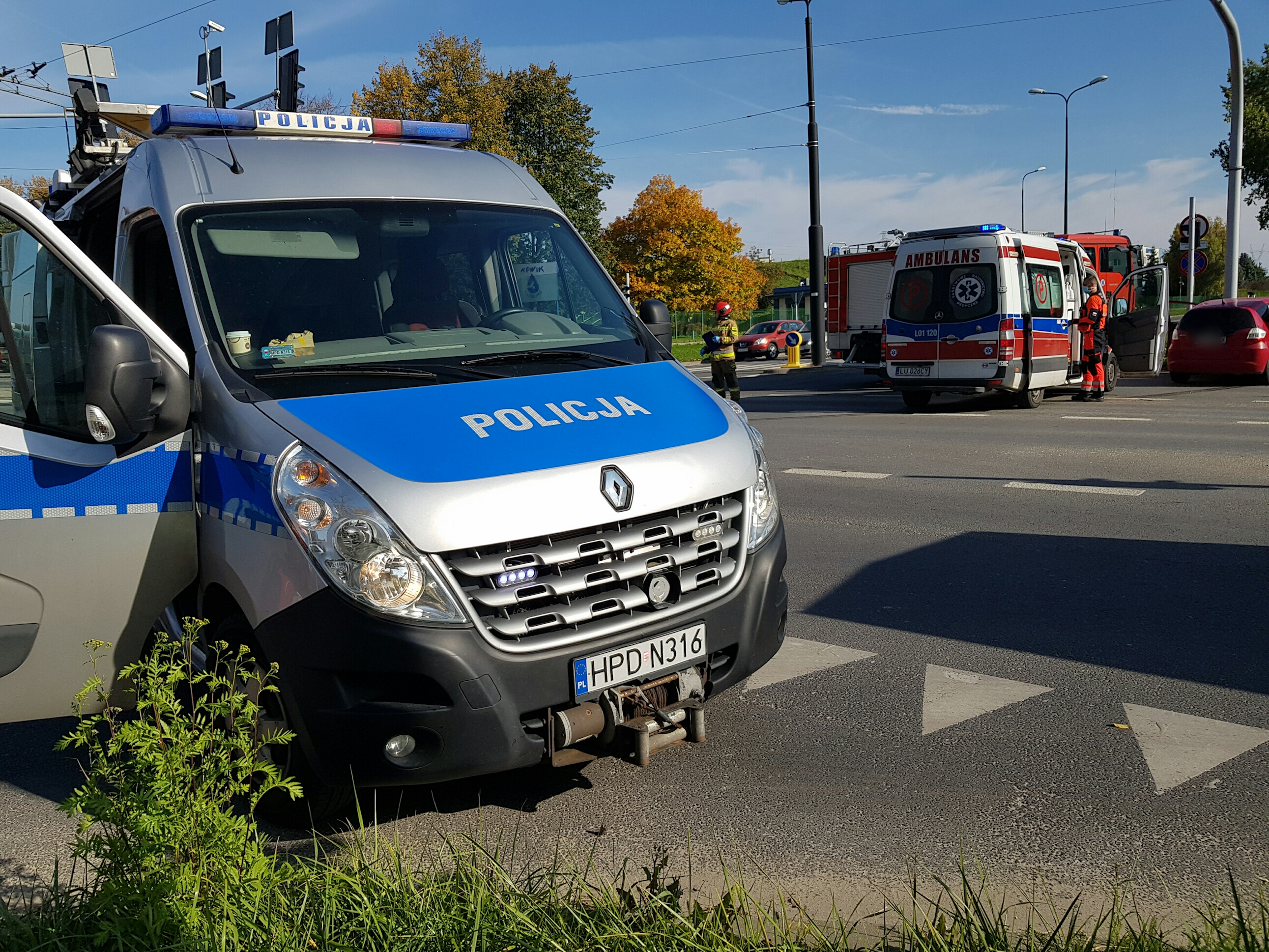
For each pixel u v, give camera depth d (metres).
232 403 3.70
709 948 2.65
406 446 3.47
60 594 3.71
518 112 51.50
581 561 3.46
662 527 3.61
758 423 16.36
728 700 4.86
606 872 3.37
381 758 3.30
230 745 2.87
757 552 3.88
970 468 10.84
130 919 2.60
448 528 3.27
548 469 3.47
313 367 3.92
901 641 5.57
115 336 3.47
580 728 3.44
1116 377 19.09
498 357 4.16
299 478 3.39
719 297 60.91
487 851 3.42
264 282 4.18
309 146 4.88
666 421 3.91
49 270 3.76
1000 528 8.00
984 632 5.64
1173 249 71.06
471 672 3.26
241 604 3.51
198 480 3.78
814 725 4.53
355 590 3.25
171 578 3.83
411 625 3.24
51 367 3.76
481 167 5.26
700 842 3.57
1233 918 2.83
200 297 4.05
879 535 7.98
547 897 2.95
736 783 4.02
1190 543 7.26
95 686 3.14
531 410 3.78
